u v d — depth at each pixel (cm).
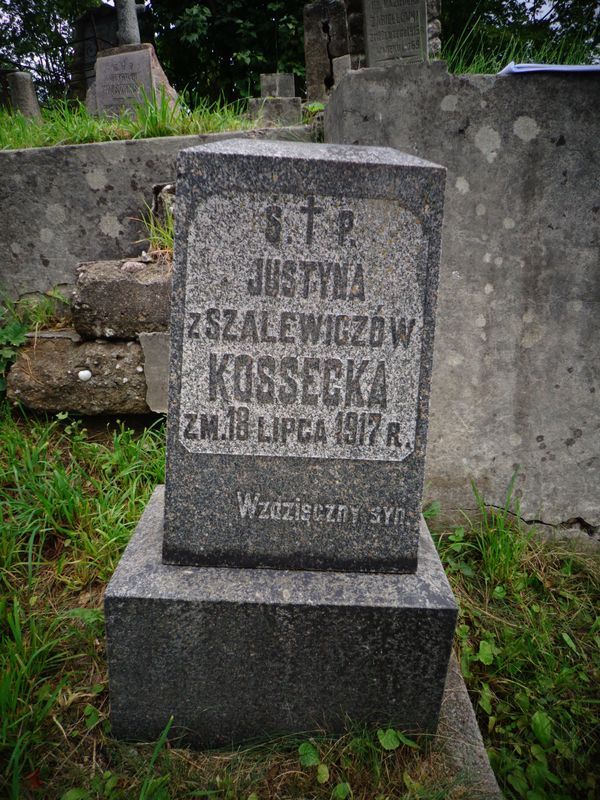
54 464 237
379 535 145
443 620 135
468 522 247
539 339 228
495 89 202
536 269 220
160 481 239
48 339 274
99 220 310
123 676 139
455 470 242
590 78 201
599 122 205
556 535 249
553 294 223
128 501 225
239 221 127
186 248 128
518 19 813
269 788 134
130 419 277
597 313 225
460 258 218
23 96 689
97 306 262
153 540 156
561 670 184
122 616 134
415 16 416
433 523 248
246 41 1091
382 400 138
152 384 263
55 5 1550
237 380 135
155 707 142
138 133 320
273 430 138
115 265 276
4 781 132
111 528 207
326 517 143
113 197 308
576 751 159
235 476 140
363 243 129
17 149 305
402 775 138
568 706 172
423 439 140
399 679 141
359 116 206
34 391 261
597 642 196
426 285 132
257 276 130
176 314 131
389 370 136
